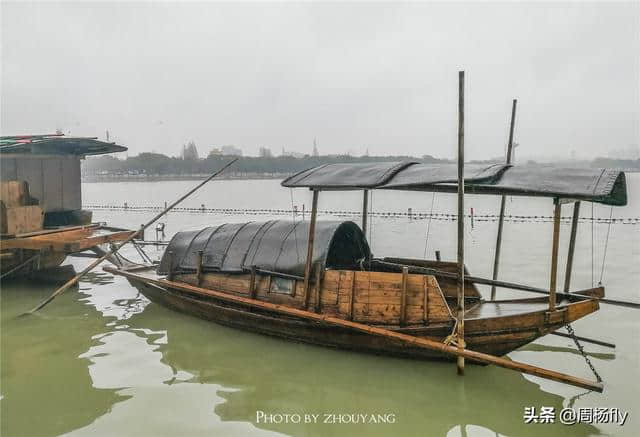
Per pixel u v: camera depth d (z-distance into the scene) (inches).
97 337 445.4
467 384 339.0
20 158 697.0
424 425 292.5
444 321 351.9
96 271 746.2
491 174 346.0
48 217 767.7
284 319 408.5
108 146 748.6
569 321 328.2
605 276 667.4
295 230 448.8
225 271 460.8
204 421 295.4
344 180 393.4
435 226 1269.7
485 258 825.5
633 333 434.9
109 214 1694.1
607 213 1656.0
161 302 527.2
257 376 359.3
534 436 278.5
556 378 295.6
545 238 1019.3
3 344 429.4
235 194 3351.4
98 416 301.6
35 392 335.9
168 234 1183.6
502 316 338.3
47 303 529.3
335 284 392.8
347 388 339.0
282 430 285.7
